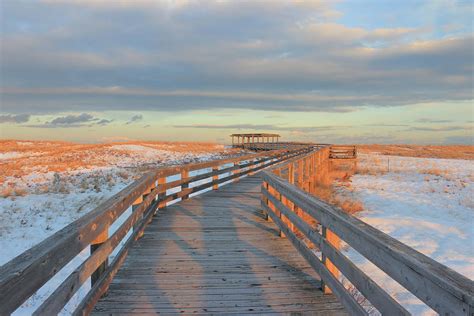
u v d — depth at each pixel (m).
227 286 3.84
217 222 6.79
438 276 1.48
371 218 12.34
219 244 5.38
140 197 5.44
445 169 25.89
